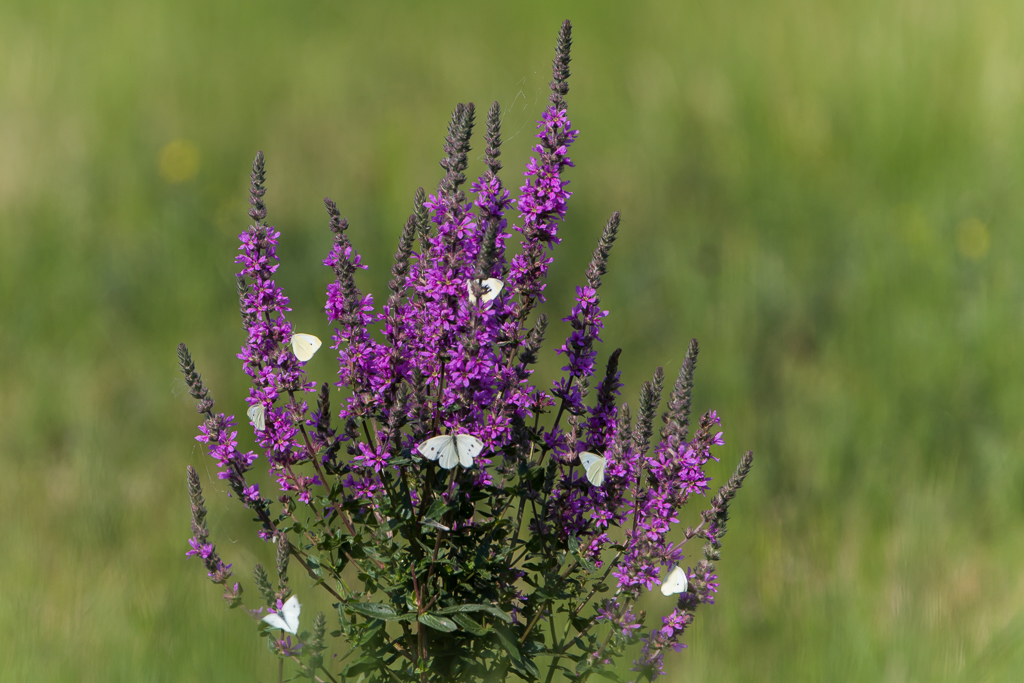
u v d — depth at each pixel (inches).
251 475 394.3
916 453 398.6
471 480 199.6
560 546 205.9
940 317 466.9
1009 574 337.4
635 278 527.2
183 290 515.5
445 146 194.4
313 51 797.2
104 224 562.9
